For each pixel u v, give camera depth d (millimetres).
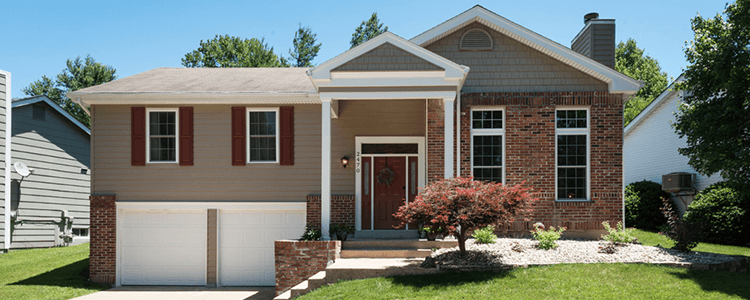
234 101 14305
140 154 14445
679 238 11461
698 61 12797
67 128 21781
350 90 12453
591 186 13758
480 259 10695
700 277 9648
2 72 18188
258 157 14547
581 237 13695
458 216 9969
